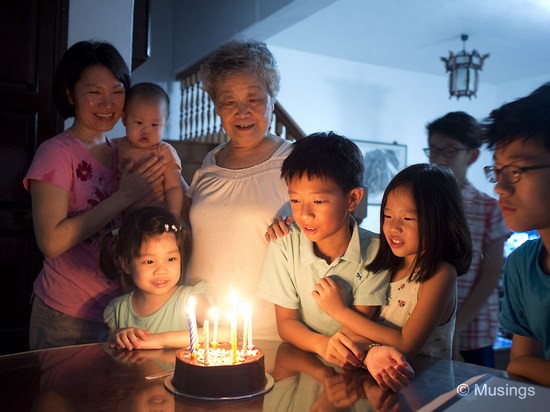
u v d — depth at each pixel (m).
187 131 6.44
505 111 1.06
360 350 1.17
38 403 0.96
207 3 6.13
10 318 2.72
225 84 1.58
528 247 1.27
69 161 1.77
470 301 2.12
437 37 6.95
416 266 1.32
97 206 1.75
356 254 1.39
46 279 1.84
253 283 1.58
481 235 2.12
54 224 1.68
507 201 1.05
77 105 1.81
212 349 1.17
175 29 7.01
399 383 1.03
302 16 4.90
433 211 1.29
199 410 0.93
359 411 0.93
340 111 7.98
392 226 1.32
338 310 1.31
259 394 1.01
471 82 6.54
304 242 1.43
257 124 1.62
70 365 1.19
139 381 1.08
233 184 1.66
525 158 1.02
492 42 7.09
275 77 1.63
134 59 3.35
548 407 0.88
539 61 7.94
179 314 1.59
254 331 1.56
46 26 2.81
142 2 3.31
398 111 8.45
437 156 2.19
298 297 1.46
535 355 1.27
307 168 1.29
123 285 1.70
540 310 1.19
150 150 2.00
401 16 6.21
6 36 2.73
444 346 1.37
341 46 7.42
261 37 5.52
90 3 2.91
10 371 1.15
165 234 1.57
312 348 1.29
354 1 5.78
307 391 1.04
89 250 1.84
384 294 1.38
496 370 1.17
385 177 8.26
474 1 5.73
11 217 2.72
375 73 8.27
